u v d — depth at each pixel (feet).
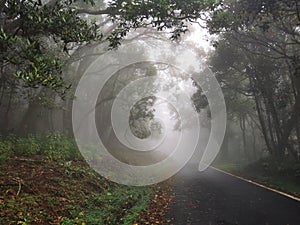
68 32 22.43
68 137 66.85
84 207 27.91
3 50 19.80
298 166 57.00
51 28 22.25
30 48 19.36
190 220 25.63
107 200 32.12
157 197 37.60
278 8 44.24
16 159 35.81
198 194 40.11
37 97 53.67
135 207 30.19
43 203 24.93
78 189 32.71
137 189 43.75
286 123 74.84
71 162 44.60
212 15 36.91
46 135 52.65
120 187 43.32
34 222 20.77
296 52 71.15
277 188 45.32
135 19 31.24
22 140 44.88
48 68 18.67
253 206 31.45
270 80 72.54
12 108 68.33
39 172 33.24
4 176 28.25
